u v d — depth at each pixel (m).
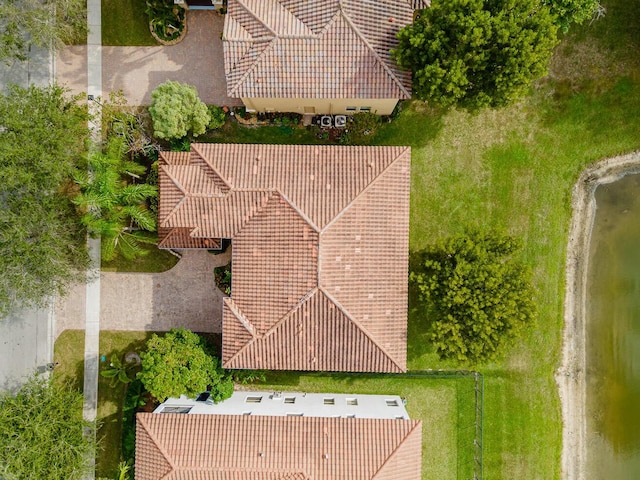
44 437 23.95
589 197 29.56
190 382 25.28
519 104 28.83
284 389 29.45
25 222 23.70
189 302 29.23
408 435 23.75
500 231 25.11
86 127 27.80
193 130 26.88
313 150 24.36
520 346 29.55
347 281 22.91
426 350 29.34
